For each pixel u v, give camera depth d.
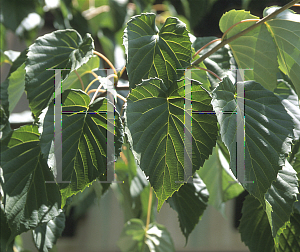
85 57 1.04
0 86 1.19
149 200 1.45
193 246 3.93
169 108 1.00
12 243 1.12
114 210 3.59
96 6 2.20
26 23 1.78
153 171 0.99
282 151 0.99
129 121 0.99
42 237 1.11
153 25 1.03
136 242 1.52
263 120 1.00
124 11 2.03
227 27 1.12
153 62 1.01
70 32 1.07
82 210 1.88
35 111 1.04
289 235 1.11
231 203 3.75
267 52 1.09
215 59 1.17
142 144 0.99
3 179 1.05
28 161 1.06
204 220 4.00
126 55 1.00
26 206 1.05
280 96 1.12
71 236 3.80
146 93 1.00
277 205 1.04
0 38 2.03
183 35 1.02
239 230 1.13
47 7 1.90
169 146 0.99
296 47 1.07
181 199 1.18
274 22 1.07
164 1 2.32
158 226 1.57
